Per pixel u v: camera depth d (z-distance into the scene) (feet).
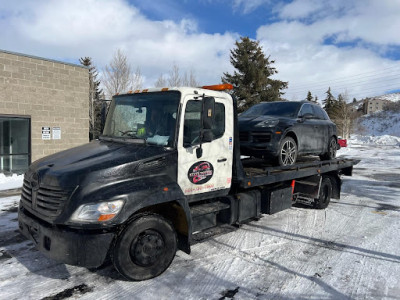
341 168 28.25
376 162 65.21
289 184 22.13
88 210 10.98
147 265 12.47
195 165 14.52
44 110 39.50
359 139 168.86
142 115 14.71
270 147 20.65
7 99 36.06
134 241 12.05
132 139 14.07
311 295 11.95
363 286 12.73
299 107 24.63
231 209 16.35
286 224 21.08
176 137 13.60
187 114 14.01
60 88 40.86
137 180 12.25
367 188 35.70
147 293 11.75
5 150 37.06
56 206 11.37
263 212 19.58
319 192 24.22
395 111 298.56
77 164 12.26
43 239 11.50
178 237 14.16
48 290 11.82
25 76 37.42
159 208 13.99
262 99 108.99
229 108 16.34
